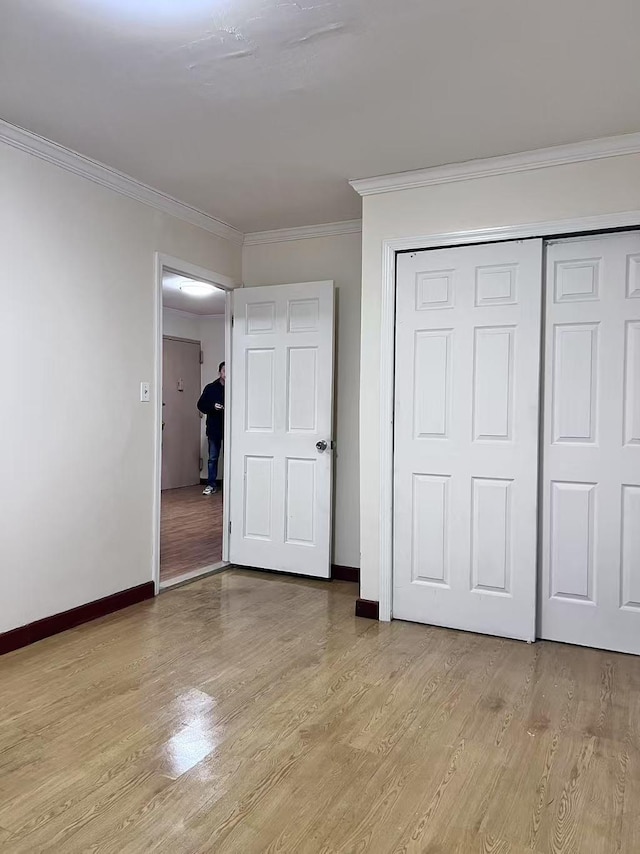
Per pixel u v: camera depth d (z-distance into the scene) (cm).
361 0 179
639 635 278
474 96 235
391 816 166
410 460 319
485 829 162
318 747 199
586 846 156
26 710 221
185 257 376
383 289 321
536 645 290
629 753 198
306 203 363
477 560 305
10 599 273
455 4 181
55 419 293
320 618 325
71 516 303
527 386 293
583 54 207
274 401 406
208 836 157
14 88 232
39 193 282
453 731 210
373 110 247
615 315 280
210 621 318
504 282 297
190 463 838
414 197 315
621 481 280
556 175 284
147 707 224
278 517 406
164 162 304
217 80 225
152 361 353
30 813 165
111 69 218
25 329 277
